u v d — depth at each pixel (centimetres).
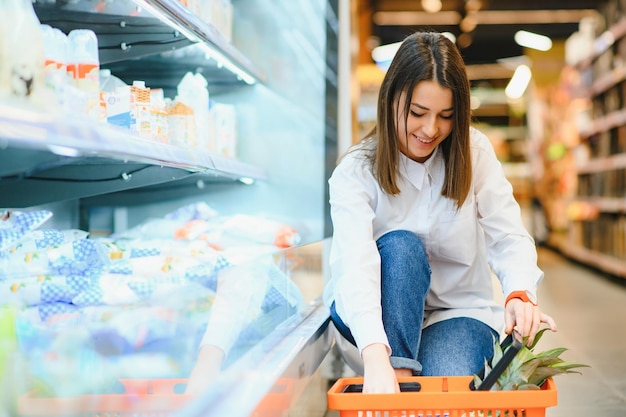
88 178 180
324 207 282
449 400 128
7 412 93
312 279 227
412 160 182
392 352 170
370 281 165
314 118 286
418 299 173
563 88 1084
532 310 158
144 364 114
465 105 166
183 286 139
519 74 1316
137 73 245
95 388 104
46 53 139
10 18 105
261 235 231
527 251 179
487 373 146
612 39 722
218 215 266
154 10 176
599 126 786
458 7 1070
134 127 173
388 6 1062
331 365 279
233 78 272
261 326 156
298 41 288
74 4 177
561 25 1171
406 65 164
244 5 287
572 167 965
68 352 101
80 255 153
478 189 186
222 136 249
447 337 183
